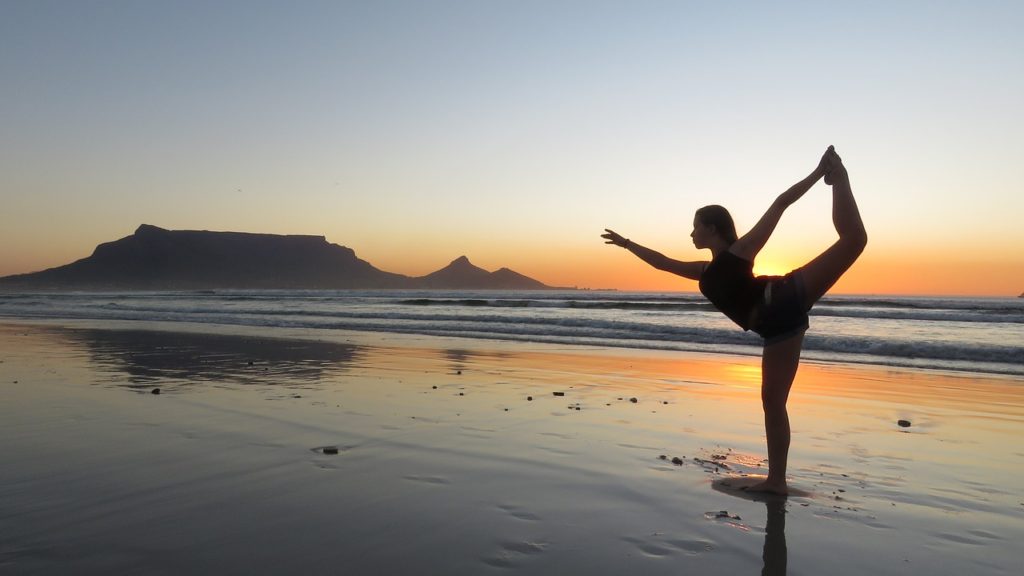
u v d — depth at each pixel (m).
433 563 2.51
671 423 5.36
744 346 13.40
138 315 24.81
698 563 2.55
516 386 7.48
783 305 3.20
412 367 9.23
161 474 3.71
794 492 3.49
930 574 2.46
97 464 3.91
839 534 2.88
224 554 2.56
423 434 4.87
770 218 3.04
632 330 17.20
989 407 6.37
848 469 4.02
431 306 36.97
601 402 6.42
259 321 20.98
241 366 9.12
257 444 4.48
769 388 3.45
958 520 3.08
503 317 23.09
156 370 8.59
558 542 2.75
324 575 2.38
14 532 2.78
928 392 7.40
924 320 23.53
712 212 3.21
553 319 21.64
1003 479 3.82
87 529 2.82
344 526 2.91
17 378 7.76
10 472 3.72
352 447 4.43
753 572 2.47
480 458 4.16
